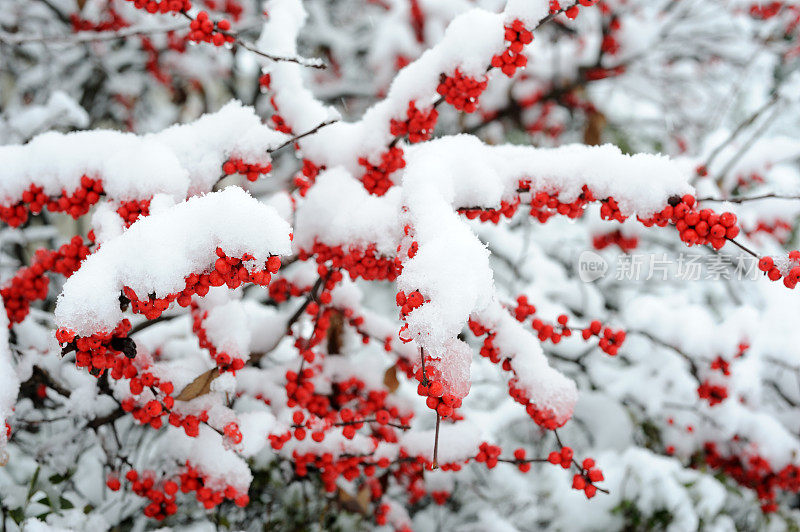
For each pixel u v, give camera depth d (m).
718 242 1.37
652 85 4.68
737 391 2.62
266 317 2.09
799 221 3.54
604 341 1.73
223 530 1.97
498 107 4.13
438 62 1.52
